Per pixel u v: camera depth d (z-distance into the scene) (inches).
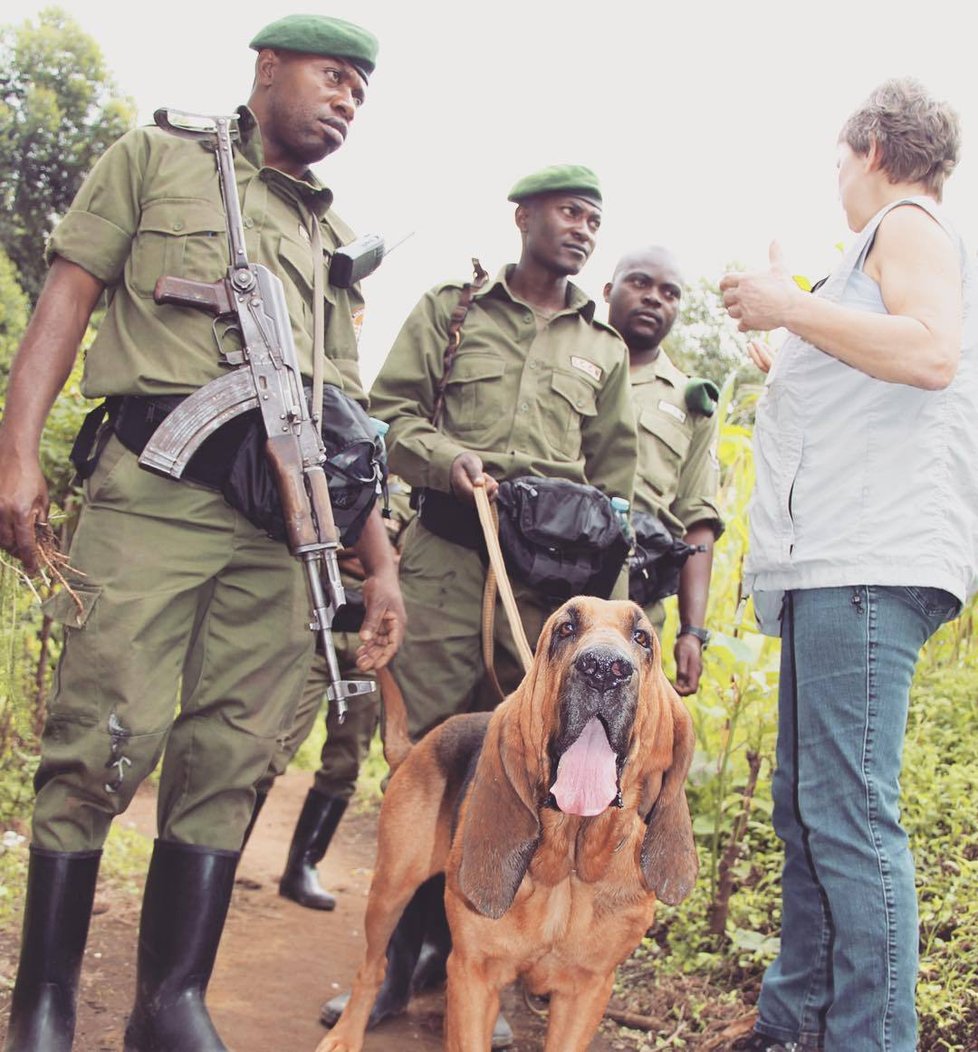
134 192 113.0
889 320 105.4
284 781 295.6
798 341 120.3
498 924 106.5
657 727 105.7
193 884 112.7
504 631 153.4
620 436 162.9
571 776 96.4
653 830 106.7
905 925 106.7
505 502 143.5
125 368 109.9
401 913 128.1
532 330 158.6
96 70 752.3
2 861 173.5
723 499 212.8
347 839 245.8
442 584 152.9
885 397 112.5
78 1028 124.8
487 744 109.2
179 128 115.0
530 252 160.6
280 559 118.3
